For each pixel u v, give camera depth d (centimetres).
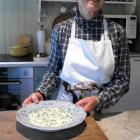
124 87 119
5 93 240
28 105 105
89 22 121
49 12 277
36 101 110
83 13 120
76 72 121
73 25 125
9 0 268
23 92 239
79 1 119
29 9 274
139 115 116
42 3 272
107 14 281
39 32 261
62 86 126
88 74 120
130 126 104
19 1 271
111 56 119
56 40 127
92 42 120
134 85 265
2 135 87
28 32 279
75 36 124
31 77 237
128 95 265
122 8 295
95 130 91
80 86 119
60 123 92
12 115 104
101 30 123
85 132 90
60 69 131
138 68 262
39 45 263
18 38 275
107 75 120
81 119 93
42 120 94
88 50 119
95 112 115
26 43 268
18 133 89
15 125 95
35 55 260
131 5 281
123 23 269
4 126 94
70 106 105
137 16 287
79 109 102
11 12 271
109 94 113
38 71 236
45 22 279
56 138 86
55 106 106
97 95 113
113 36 121
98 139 85
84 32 123
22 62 230
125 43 123
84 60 120
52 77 128
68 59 122
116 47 121
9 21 273
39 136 87
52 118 96
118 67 123
